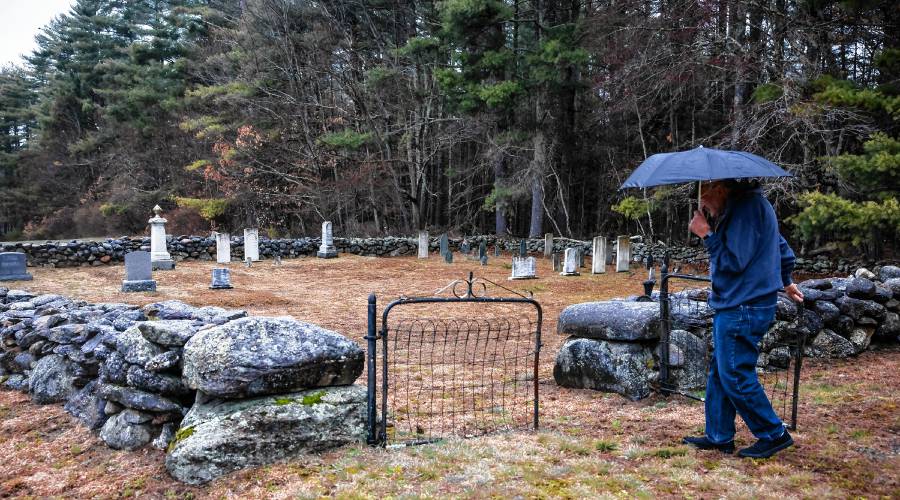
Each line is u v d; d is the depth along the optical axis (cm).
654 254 2233
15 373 599
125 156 3903
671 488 319
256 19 3228
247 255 2105
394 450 388
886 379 554
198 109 3750
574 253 1856
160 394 405
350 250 2467
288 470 353
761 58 1733
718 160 342
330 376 394
